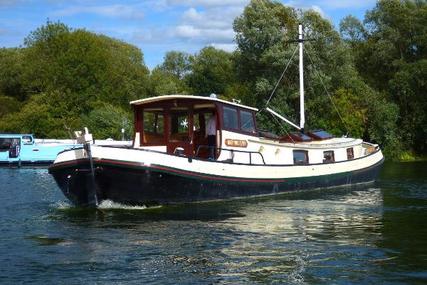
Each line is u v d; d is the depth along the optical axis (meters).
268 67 45.66
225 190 18.81
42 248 12.14
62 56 60.50
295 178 21.48
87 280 9.88
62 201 20.02
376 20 56.97
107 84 61.78
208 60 82.38
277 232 13.91
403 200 20.20
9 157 41.16
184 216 16.08
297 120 45.81
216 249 12.03
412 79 49.94
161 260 11.14
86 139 16.50
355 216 16.48
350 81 48.22
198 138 19.92
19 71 68.69
